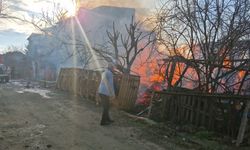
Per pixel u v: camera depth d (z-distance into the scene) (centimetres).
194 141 803
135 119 1068
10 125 899
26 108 1234
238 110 868
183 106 1020
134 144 759
